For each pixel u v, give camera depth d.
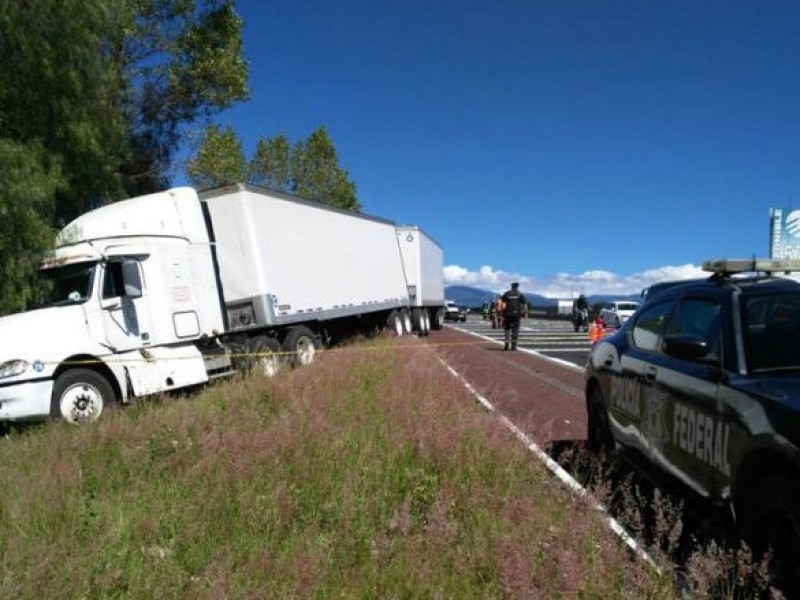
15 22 10.55
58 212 12.64
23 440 7.36
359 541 4.05
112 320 10.02
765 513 3.34
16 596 3.40
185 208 11.91
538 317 62.00
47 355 8.98
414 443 5.92
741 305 4.20
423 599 3.50
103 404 9.49
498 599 3.38
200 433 6.46
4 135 10.91
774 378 3.66
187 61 19.55
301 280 15.12
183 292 11.38
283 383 9.03
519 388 12.06
